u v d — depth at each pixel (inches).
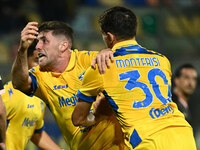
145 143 367.2
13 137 521.7
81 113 399.9
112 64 388.8
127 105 381.7
